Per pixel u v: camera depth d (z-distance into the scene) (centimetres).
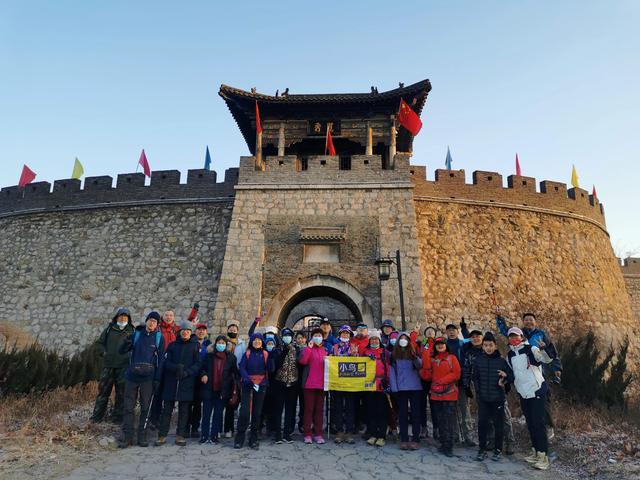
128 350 781
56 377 1155
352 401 833
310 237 1573
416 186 2050
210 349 825
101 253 2027
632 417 866
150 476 604
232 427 853
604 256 2297
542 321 1909
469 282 1903
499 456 711
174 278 1922
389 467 665
